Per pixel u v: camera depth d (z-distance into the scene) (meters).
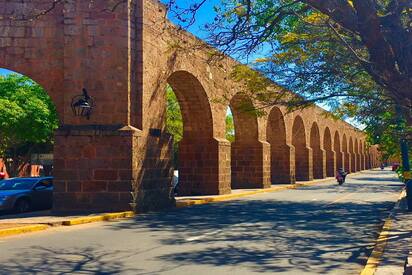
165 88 18.91
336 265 8.12
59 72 16.12
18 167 46.47
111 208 15.82
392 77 6.12
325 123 52.28
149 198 17.12
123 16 16.39
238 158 31.75
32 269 7.57
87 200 15.84
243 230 12.34
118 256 8.72
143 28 17.02
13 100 38.12
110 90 16.16
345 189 32.19
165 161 18.45
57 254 8.88
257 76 19.05
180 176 24.78
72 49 16.05
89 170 15.91
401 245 9.45
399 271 7.05
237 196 24.86
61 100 16.09
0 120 36.62
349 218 15.16
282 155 37.78
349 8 6.21
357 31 6.24
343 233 11.90
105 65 16.17
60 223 13.11
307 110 44.38
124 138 15.99
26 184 18.58
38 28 16.09
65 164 15.90
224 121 26.05
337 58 15.14
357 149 81.31
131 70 16.59
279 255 8.98
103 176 15.90
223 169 24.92
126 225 13.29
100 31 16.19
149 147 17.28
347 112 19.53
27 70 16.02
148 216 15.56
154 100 17.92
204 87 22.98
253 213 16.62
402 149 16.95
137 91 16.88
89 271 7.45
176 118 39.28
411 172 16.62
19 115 37.06
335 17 6.27
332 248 9.78
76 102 15.93
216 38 8.78
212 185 24.30
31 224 12.52
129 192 15.92
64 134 15.86
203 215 15.91
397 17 6.23
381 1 8.66
